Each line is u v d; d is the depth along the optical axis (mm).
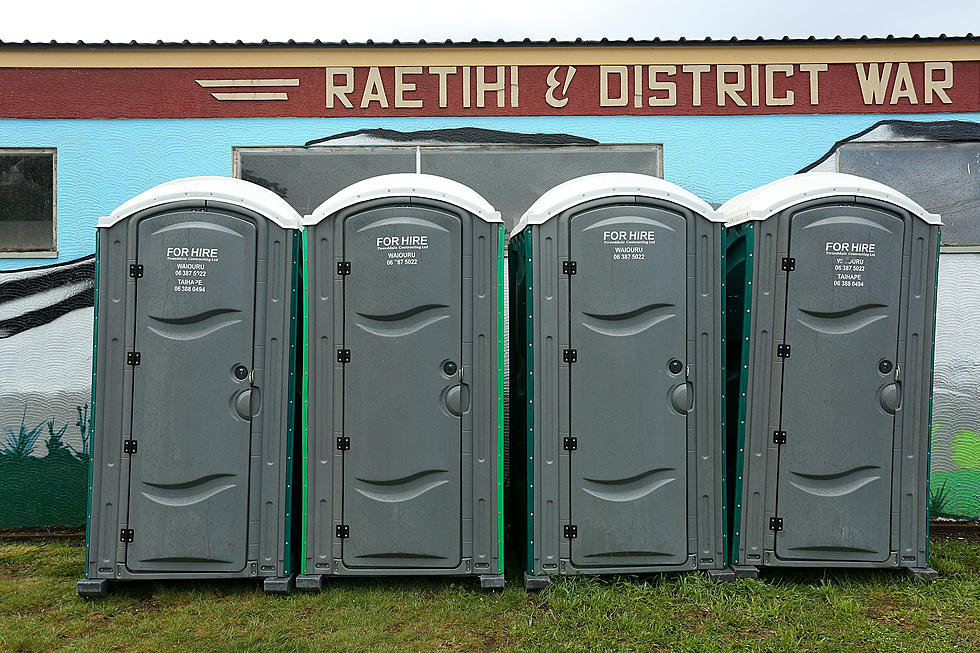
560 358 4359
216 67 6207
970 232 6316
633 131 6289
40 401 6133
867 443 4414
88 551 4281
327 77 6242
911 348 4453
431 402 4305
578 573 4344
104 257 4273
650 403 4359
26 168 6195
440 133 6277
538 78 6285
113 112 6172
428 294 4289
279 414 4316
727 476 4586
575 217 4352
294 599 4207
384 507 4293
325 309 4312
